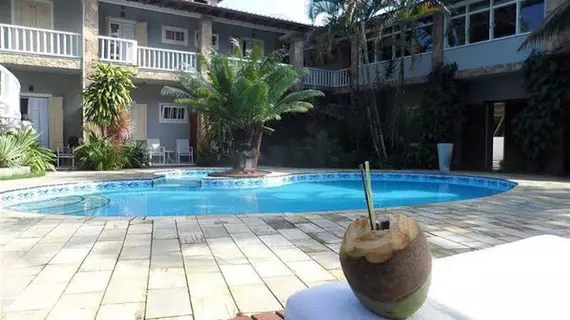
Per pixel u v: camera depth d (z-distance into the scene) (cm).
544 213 643
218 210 858
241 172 1264
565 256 239
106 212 812
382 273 153
